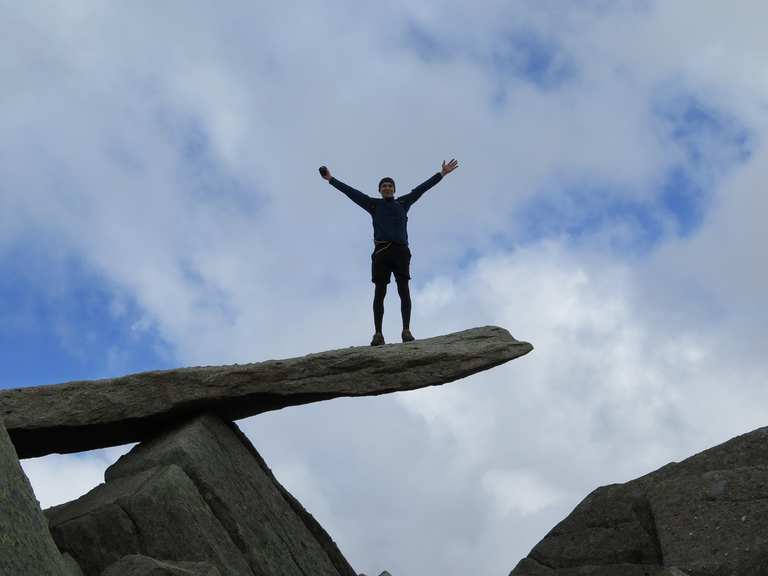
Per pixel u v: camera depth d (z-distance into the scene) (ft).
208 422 35.29
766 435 31.86
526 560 32.94
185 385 35.40
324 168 41.55
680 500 30.30
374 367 36.19
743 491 29.55
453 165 41.73
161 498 29.81
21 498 22.70
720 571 27.78
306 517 36.22
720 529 28.91
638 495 32.53
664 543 29.35
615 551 31.58
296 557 32.99
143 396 35.14
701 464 32.19
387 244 40.14
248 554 30.91
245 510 32.30
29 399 34.37
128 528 29.22
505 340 38.06
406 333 39.50
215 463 33.04
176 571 25.09
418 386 36.29
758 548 27.81
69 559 28.35
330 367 36.14
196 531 29.73
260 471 35.60
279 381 35.81
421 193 41.55
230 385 35.50
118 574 25.02
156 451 32.91
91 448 37.14
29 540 22.09
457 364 36.55
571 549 32.37
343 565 36.35
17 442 34.83
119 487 31.17
